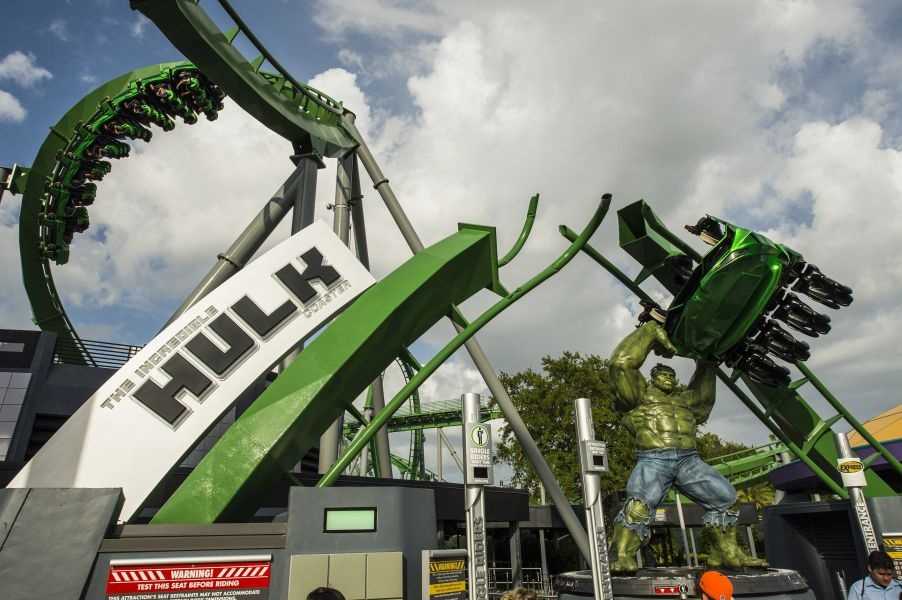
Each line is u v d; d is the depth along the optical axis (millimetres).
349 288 13594
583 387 38844
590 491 9852
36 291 33344
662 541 37750
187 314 12227
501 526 36125
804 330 15094
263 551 8945
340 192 26844
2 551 8180
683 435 13484
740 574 11547
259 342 12438
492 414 59688
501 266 16016
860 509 12586
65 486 10602
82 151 27000
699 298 13883
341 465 12141
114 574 8203
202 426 11562
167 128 26312
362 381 13586
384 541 9375
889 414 31859
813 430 17016
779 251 14016
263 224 23656
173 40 18391
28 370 27422
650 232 16516
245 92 21109
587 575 12422
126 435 11109
